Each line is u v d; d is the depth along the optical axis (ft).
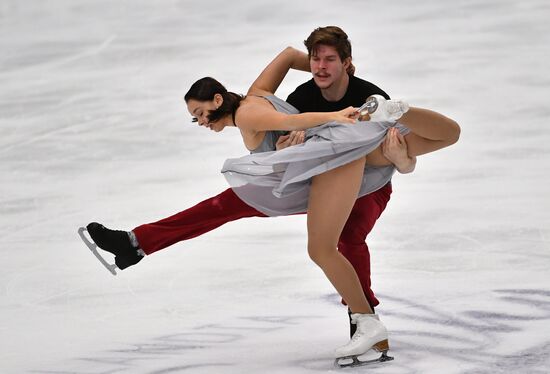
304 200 37.09
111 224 59.88
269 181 36.29
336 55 35.81
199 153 75.66
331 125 35.96
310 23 119.14
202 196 64.90
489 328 38.60
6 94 96.89
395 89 90.38
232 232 56.75
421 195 61.62
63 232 58.80
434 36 108.37
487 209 57.77
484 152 70.54
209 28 119.55
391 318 40.98
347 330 40.16
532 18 112.27
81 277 50.55
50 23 127.24
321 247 35.29
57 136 82.17
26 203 65.00
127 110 89.20
